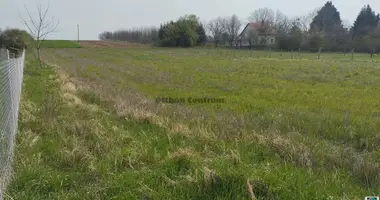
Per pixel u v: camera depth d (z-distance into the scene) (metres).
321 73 19.81
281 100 10.41
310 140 5.88
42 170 4.14
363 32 76.19
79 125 6.01
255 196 3.57
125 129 6.36
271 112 8.23
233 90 12.39
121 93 10.66
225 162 4.40
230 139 5.69
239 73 19.30
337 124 7.14
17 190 3.66
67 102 8.31
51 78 13.66
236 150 4.98
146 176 4.05
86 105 8.15
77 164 4.48
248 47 74.25
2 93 4.31
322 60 37.97
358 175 4.43
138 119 6.84
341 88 13.21
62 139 5.35
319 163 4.83
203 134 5.70
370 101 10.27
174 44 75.12
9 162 3.99
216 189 3.66
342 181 4.16
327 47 63.06
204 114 7.66
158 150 5.12
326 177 4.27
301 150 5.07
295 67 24.97
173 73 18.66
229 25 84.44
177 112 7.64
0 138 3.67
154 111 7.73
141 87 13.13
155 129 6.32
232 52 56.91
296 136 6.02
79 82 13.20
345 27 91.75
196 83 14.40
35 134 5.58
